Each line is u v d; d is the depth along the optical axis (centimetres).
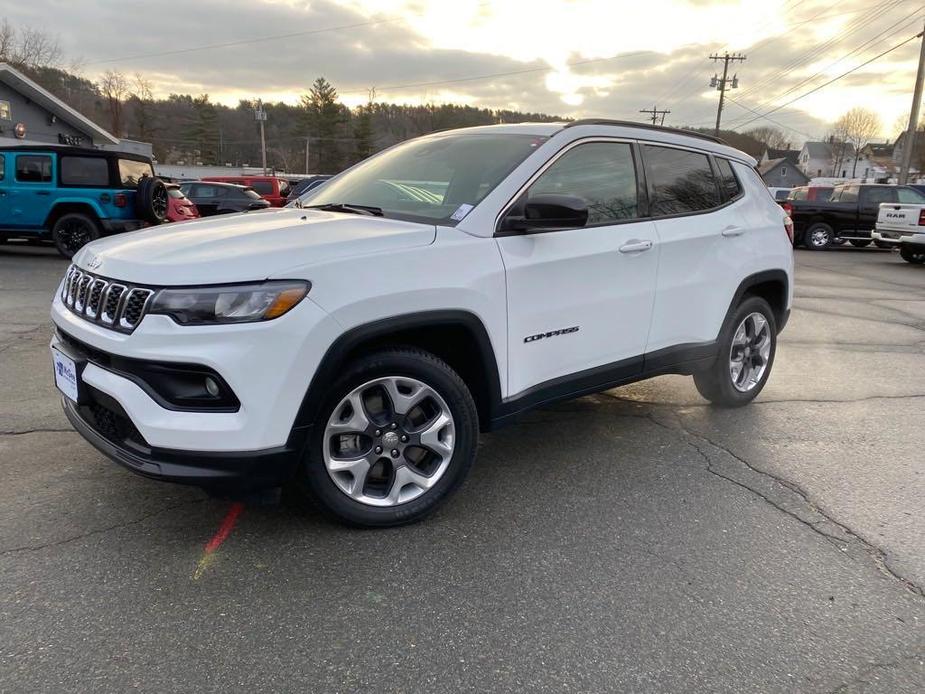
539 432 436
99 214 1176
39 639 227
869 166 8975
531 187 332
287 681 213
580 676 220
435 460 312
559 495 346
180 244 279
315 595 256
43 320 712
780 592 268
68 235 1187
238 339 248
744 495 352
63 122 2545
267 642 230
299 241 275
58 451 375
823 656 232
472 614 249
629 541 303
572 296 342
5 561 270
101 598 250
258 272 252
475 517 321
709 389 473
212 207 1823
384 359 284
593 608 255
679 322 407
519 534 306
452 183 343
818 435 441
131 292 257
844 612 257
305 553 284
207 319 247
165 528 299
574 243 342
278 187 2150
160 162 8038
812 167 10025
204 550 283
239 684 211
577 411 478
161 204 1257
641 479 368
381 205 356
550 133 355
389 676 217
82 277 294
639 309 379
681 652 232
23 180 1173
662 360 402
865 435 443
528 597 260
